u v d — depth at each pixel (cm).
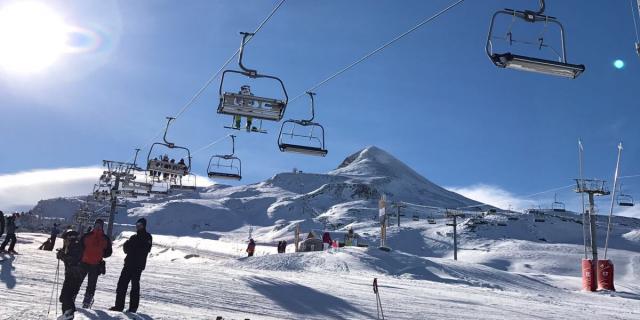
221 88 1469
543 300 2183
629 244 15350
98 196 4834
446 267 3334
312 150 1614
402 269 3181
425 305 1662
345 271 2992
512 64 895
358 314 1407
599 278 3975
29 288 1202
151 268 2025
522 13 919
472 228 15388
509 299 2075
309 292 1686
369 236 14212
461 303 1789
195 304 1263
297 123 1619
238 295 1480
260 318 1173
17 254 2078
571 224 17450
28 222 14038
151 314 959
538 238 15350
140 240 973
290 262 3189
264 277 1998
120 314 909
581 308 1986
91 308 971
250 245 3862
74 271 860
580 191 4478
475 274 3284
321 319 1289
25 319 812
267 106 1507
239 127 1605
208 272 2014
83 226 6425
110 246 974
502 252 12019
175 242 12694
